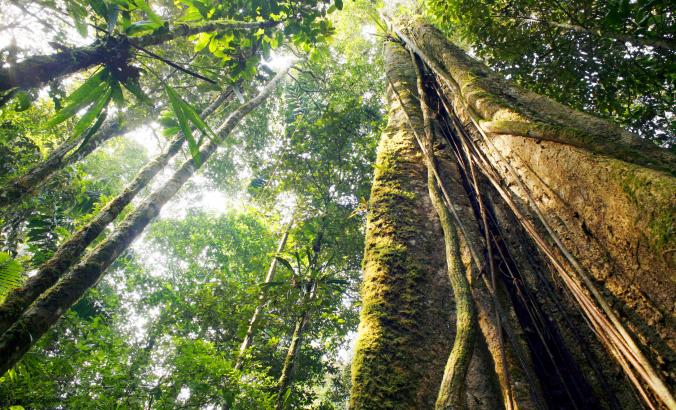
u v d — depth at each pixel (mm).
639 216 973
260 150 8852
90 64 1562
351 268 7352
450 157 2480
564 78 4066
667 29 2684
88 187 7438
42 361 3932
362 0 8422
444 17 4180
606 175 1130
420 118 2928
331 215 6688
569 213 1305
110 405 4297
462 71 2445
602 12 3172
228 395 4645
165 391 4730
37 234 4523
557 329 1380
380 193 2441
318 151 7211
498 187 1638
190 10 2180
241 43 2619
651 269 937
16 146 4715
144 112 4375
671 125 3896
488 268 1575
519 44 4055
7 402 3938
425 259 1956
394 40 4707
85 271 2477
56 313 2199
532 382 1124
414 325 1631
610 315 921
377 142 6996
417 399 1372
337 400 10758
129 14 1668
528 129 1535
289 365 5730
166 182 3480
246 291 5844
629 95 3914
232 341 7238
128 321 10109
